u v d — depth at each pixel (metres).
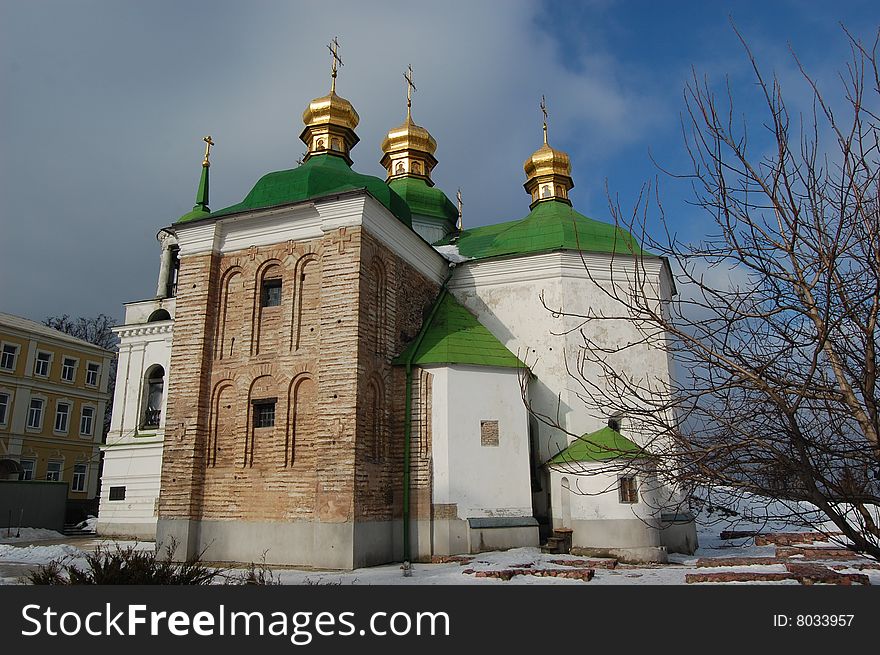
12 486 34.00
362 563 17.86
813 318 6.25
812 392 6.35
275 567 18.06
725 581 13.98
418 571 17.09
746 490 6.54
